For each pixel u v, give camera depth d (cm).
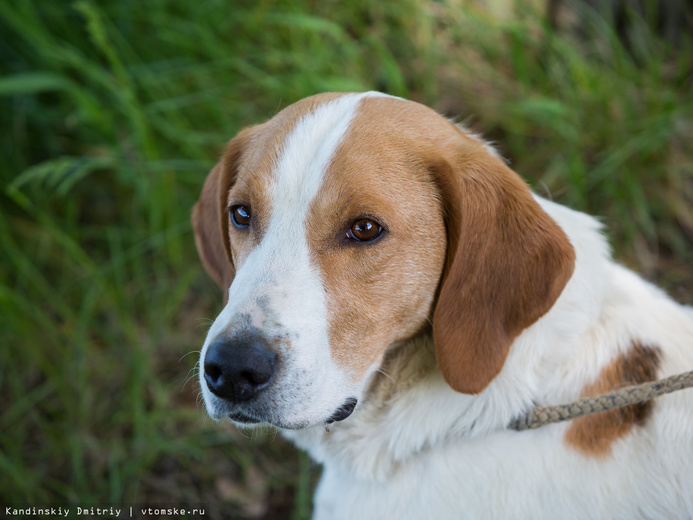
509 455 241
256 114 500
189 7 520
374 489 262
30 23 473
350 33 548
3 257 478
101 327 458
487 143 284
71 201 502
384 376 255
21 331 434
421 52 532
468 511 242
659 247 465
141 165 464
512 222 239
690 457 239
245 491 393
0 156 502
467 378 235
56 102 534
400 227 234
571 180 460
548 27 489
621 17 528
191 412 417
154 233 467
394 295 238
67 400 425
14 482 398
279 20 479
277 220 237
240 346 211
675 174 474
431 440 248
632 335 253
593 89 484
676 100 484
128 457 405
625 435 240
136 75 497
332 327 229
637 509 237
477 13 538
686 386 226
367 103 252
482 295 240
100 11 509
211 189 313
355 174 232
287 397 216
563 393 245
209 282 471
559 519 237
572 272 233
